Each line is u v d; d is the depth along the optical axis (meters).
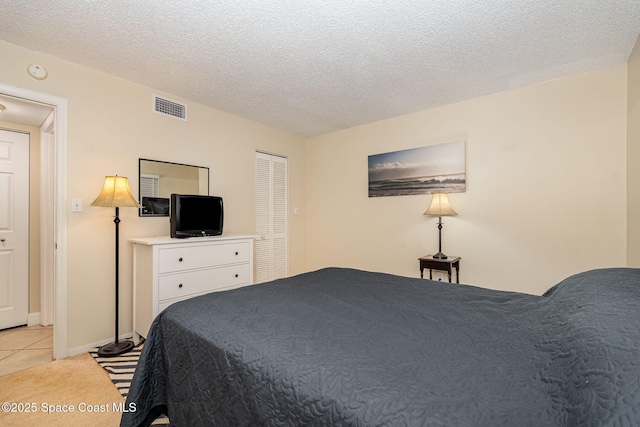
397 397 0.70
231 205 3.39
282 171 4.07
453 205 3.09
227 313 1.30
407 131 3.41
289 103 3.09
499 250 2.84
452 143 3.09
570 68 2.38
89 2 1.62
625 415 0.52
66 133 2.23
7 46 2.00
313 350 0.95
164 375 1.39
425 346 0.97
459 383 0.75
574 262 2.50
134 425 1.30
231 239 2.73
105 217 2.42
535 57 2.21
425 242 3.29
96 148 2.38
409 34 1.92
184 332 1.25
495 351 0.92
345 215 3.99
